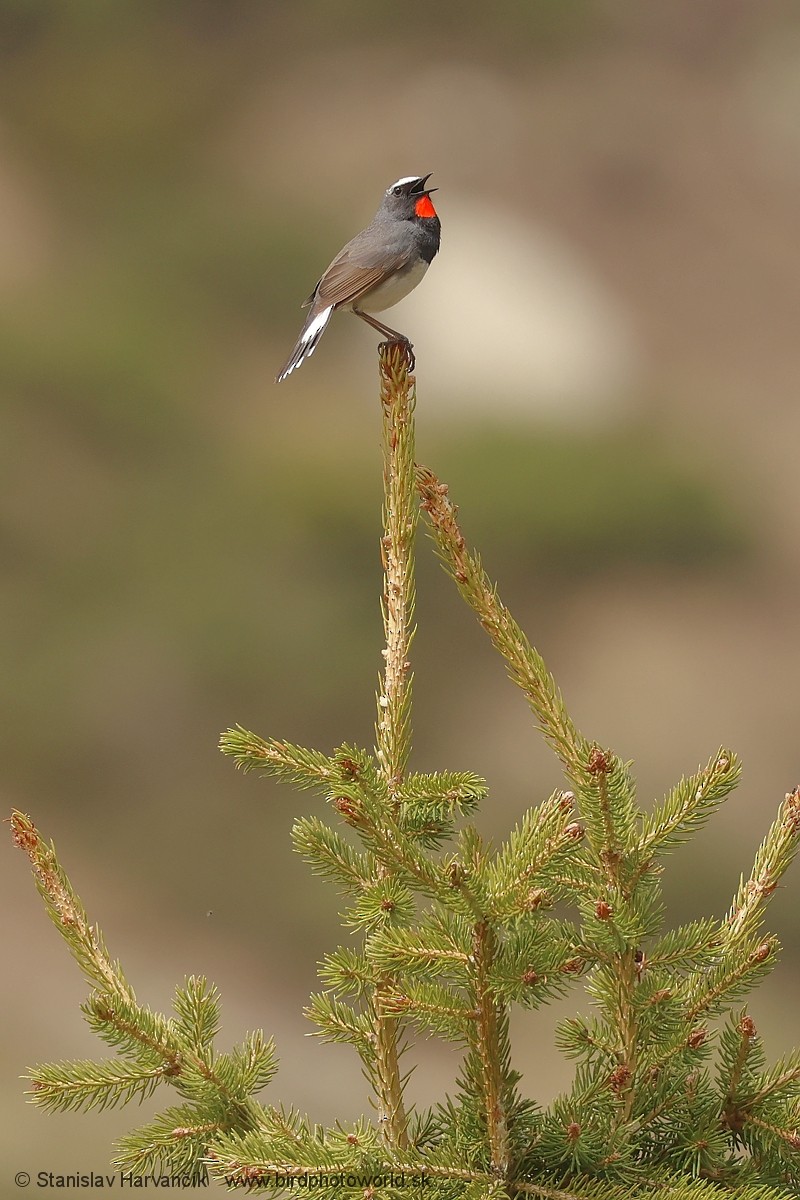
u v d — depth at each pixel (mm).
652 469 33062
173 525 29609
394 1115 3133
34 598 26750
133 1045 3125
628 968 2904
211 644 25859
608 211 40406
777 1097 3000
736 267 40156
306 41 47906
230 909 17016
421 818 3121
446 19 47594
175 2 48375
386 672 3455
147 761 22328
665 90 45344
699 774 2957
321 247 39094
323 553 29859
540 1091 10977
